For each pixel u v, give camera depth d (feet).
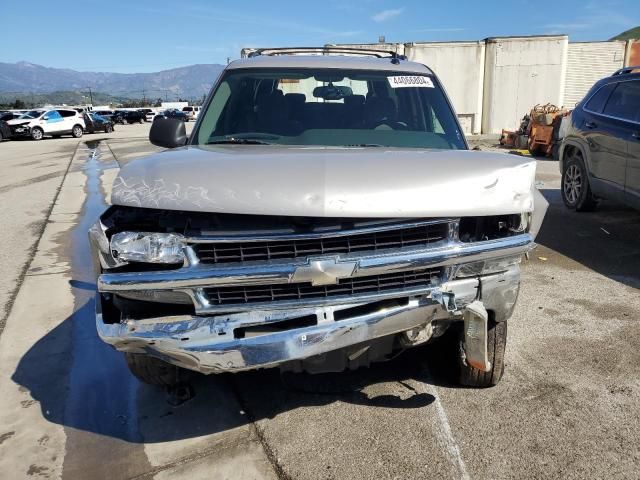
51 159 58.34
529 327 12.97
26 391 10.80
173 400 10.19
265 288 7.63
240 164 7.89
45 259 20.07
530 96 72.64
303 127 11.41
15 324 14.08
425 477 8.03
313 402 10.04
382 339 8.41
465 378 10.03
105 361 11.97
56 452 8.87
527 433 8.97
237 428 9.36
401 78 12.48
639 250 19.07
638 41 72.38
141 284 7.37
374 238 7.61
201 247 7.47
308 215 7.11
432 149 10.22
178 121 11.71
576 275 16.65
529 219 8.36
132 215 7.97
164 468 8.40
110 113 181.37
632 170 19.95
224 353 7.41
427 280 8.07
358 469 8.22
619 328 12.82
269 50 15.05
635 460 8.28
